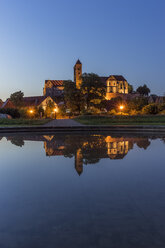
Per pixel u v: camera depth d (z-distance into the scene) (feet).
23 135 39.11
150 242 5.74
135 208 7.81
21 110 100.73
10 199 8.77
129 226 6.55
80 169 13.50
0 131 44.01
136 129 45.83
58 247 5.57
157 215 7.25
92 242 5.76
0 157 17.57
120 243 5.70
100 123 65.62
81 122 69.87
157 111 89.92
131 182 10.86
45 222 6.88
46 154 18.72
